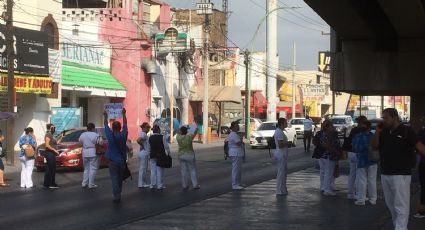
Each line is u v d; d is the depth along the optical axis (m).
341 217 11.34
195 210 12.20
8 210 12.27
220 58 58.97
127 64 39.44
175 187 16.44
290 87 78.88
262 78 65.94
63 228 10.17
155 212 11.94
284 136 14.68
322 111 96.38
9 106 23.48
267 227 10.26
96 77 36.03
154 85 43.00
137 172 21.20
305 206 12.78
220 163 25.09
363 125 12.95
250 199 13.91
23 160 16.48
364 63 21.73
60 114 29.25
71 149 21.62
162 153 15.88
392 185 8.63
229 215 11.55
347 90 22.25
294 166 23.48
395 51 21.53
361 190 12.95
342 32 20.05
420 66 21.16
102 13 38.88
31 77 27.45
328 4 14.71
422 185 11.04
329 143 14.48
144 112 41.38
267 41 47.78
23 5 29.22
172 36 41.84
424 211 11.09
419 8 14.79
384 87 21.48
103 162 22.91
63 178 19.33
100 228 10.15
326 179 14.61
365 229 10.13
